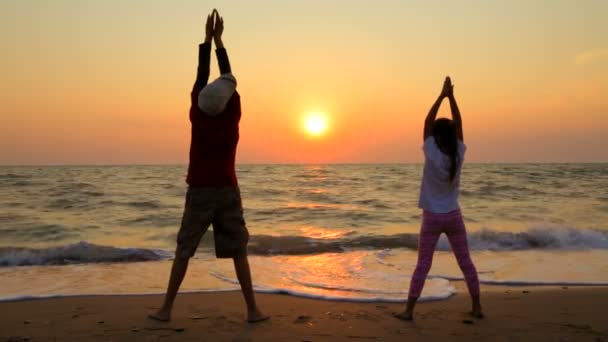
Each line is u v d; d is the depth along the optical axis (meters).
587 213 15.48
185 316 4.38
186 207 4.11
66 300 5.06
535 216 14.79
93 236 11.07
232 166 4.11
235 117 4.05
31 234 11.36
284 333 3.90
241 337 3.78
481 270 6.79
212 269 6.74
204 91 3.93
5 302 4.97
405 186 27.70
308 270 6.64
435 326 4.15
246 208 16.83
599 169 57.66
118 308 4.70
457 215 4.30
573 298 5.25
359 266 6.94
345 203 18.91
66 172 48.16
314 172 52.34
